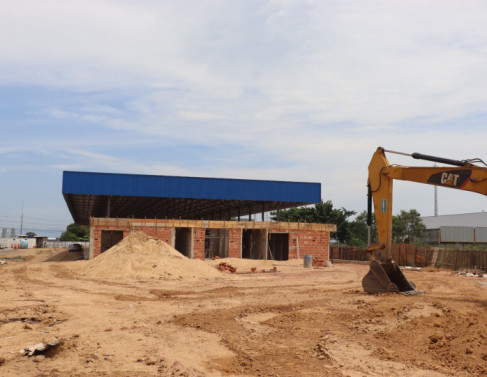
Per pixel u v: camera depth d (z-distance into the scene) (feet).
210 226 136.05
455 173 47.19
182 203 191.93
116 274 78.95
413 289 52.08
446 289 61.67
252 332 32.53
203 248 134.82
